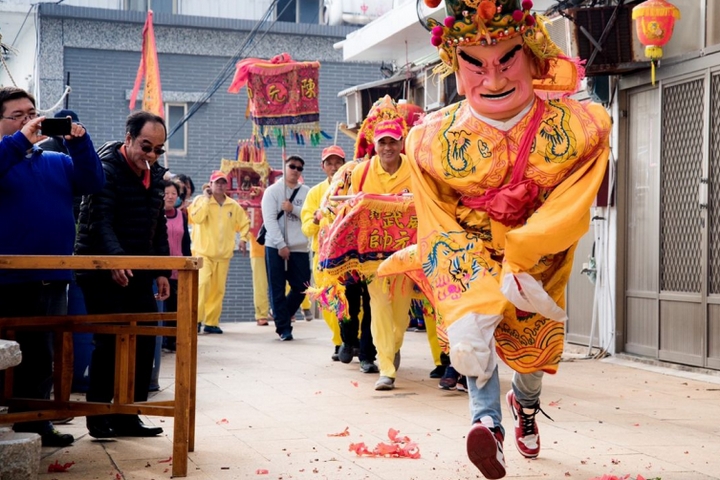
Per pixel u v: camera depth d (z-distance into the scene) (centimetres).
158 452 529
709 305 854
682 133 888
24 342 523
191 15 2136
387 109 820
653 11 845
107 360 558
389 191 796
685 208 887
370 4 2181
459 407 684
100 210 561
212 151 2142
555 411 662
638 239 954
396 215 764
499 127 455
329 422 623
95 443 554
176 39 2116
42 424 539
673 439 565
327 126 2189
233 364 948
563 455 519
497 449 410
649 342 938
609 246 985
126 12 2077
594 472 479
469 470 483
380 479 465
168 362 1000
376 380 830
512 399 512
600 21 887
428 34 1317
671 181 903
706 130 852
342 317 897
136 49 2097
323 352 1062
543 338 463
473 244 453
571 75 473
